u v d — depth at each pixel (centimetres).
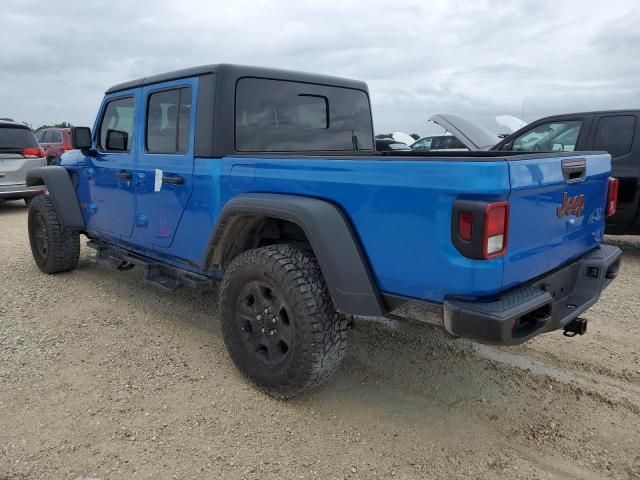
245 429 282
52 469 248
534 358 370
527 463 258
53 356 365
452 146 1412
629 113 667
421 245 241
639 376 345
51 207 544
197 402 307
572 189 284
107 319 436
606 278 325
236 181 325
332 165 273
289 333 294
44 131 1814
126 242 454
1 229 877
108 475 245
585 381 338
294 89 384
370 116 455
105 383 328
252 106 356
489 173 219
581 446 271
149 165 399
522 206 239
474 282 227
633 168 656
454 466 255
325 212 271
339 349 289
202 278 382
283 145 379
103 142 477
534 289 252
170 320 435
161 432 278
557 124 736
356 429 284
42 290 514
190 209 363
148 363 356
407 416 297
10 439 270
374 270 264
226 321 326
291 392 297
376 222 257
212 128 340
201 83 348
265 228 346
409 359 366
